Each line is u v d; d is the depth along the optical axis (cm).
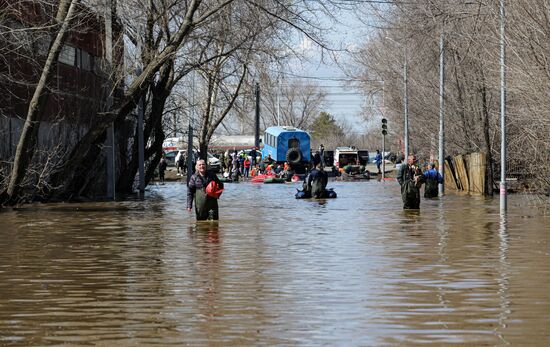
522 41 5306
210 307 2289
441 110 9006
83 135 7706
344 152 16988
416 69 11019
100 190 8200
